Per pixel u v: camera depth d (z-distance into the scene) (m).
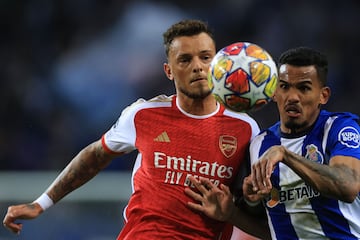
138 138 19.30
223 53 16.88
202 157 18.81
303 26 49.88
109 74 47.31
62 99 46.62
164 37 19.03
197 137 18.89
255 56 16.70
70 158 44.66
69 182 20.42
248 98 16.69
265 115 43.09
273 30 49.66
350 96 47.47
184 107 19.06
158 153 18.97
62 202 31.64
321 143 17.72
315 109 17.75
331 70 48.12
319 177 16.34
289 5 50.44
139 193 19.11
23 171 43.31
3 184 32.00
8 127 45.12
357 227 17.81
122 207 32.00
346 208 17.69
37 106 46.06
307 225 17.81
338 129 17.59
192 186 18.77
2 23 49.66
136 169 19.48
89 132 45.62
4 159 43.66
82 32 49.78
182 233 18.73
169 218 18.73
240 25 49.78
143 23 48.59
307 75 17.41
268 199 18.17
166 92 46.91
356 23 50.31
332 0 50.62
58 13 50.25
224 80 16.69
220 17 49.88
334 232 17.69
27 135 44.72
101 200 31.89
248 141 19.00
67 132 45.12
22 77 47.62
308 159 17.11
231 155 18.88
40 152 44.22
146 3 49.97
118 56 47.97
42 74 47.97
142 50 48.03
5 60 48.34
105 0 50.50
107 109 46.25
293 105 17.50
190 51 18.17
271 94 16.86
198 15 49.62
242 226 18.89
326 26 50.00
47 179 32.28
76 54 48.62
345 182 16.44
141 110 19.36
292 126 17.77
